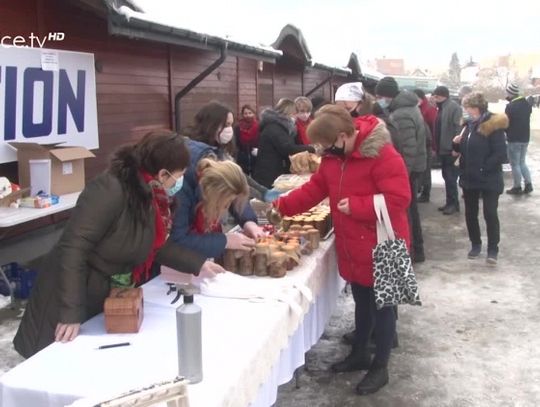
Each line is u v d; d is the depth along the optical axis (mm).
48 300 2166
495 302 4730
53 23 4711
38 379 1705
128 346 1926
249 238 2801
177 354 1830
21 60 4332
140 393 1338
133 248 2107
